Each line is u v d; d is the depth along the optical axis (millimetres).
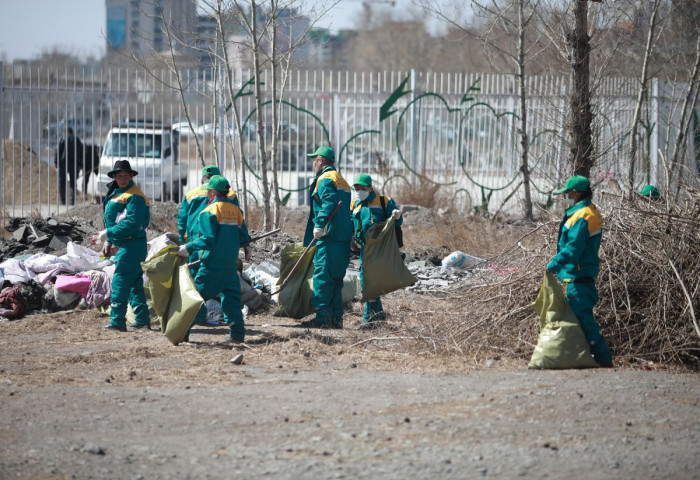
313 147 38844
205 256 16516
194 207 18859
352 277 22016
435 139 39469
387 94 39000
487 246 29000
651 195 18734
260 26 33156
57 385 13297
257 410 11750
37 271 20734
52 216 29391
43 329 18109
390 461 9641
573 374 14008
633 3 31000
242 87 36250
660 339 15469
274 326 18812
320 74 41844
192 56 34781
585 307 14617
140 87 34594
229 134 34156
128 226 17531
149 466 9539
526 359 15406
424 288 23281
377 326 17953
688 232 16109
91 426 11047
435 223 32438
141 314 18359
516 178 39031
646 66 29906
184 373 14203
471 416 11367
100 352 15844
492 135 39844
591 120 27203
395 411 11648
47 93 34625
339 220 18250
